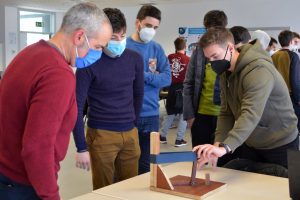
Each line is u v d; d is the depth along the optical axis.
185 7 10.20
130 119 2.43
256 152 2.33
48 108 1.30
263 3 9.07
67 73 1.35
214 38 2.01
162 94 6.27
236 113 2.19
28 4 10.80
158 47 2.91
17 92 1.35
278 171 2.14
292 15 8.75
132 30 11.13
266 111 2.12
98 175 2.39
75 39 1.45
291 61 4.14
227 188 1.84
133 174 2.50
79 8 1.45
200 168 2.12
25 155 1.30
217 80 2.76
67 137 1.47
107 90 2.30
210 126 2.92
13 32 11.55
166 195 1.75
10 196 1.43
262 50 2.09
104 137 2.33
